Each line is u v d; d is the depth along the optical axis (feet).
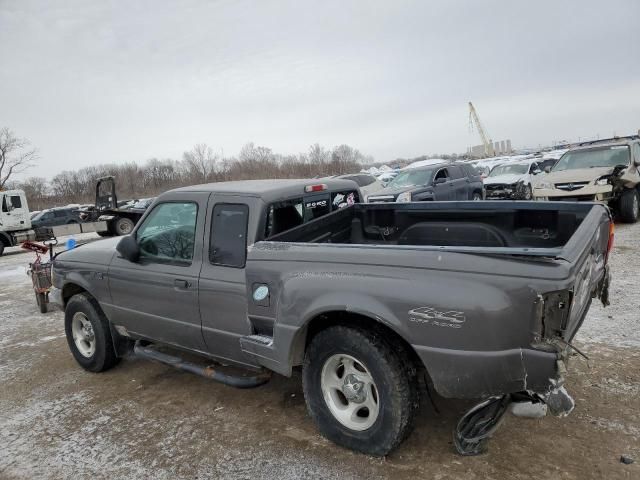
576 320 8.78
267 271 10.01
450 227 13.74
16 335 20.24
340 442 9.74
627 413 10.23
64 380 14.88
